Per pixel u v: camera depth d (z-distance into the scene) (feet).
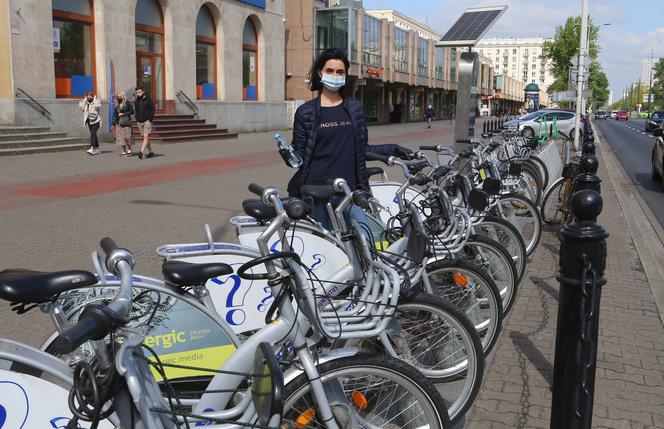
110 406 5.97
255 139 75.31
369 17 132.98
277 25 94.48
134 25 67.05
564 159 50.67
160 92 73.51
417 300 10.53
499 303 13.14
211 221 27.07
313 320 8.03
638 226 28.89
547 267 21.21
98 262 8.38
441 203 13.64
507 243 17.56
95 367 6.00
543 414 11.61
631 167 61.26
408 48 164.04
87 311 5.64
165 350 10.21
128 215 27.96
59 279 6.41
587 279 8.97
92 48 63.31
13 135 51.67
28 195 32.89
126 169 44.65
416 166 14.97
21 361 7.44
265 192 8.34
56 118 57.52
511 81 337.31
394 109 163.73
